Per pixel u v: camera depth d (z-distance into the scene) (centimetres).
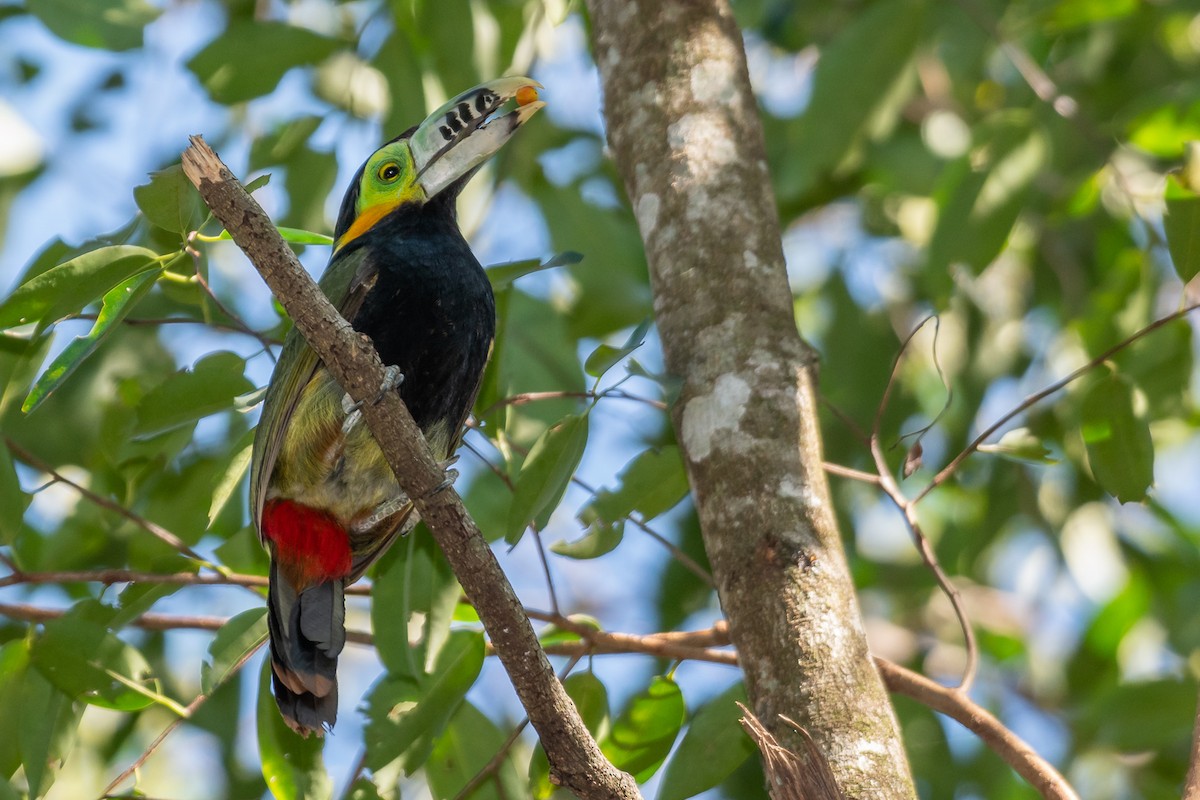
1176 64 1307
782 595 679
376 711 848
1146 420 876
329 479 852
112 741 1144
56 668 848
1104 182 1170
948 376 1253
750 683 673
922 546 841
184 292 918
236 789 1172
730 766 835
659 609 1361
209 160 625
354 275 887
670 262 800
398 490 862
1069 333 1234
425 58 1032
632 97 855
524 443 1024
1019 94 1243
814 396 760
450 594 862
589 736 656
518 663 649
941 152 1248
